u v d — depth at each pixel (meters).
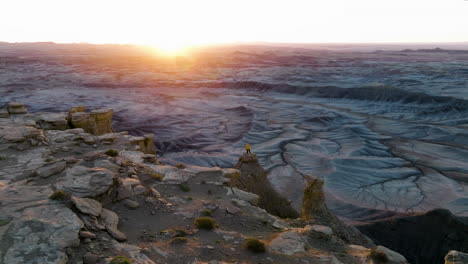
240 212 18.36
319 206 22.94
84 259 10.70
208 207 18.16
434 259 37.28
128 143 29.25
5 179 16.91
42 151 22.45
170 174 22.67
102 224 13.48
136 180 19.12
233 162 76.12
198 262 12.13
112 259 10.84
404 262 13.56
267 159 80.19
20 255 9.97
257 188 29.84
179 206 17.78
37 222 11.70
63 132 28.25
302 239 14.96
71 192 14.97
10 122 29.28
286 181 65.94
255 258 12.98
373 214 52.56
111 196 16.36
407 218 43.00
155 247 12.73
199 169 24.58
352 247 15.19
